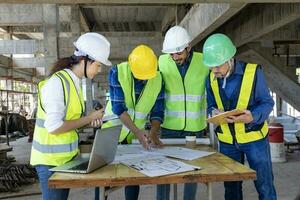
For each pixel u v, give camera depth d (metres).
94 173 1.88
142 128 2.99
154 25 14.68
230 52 2.43
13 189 5.24
